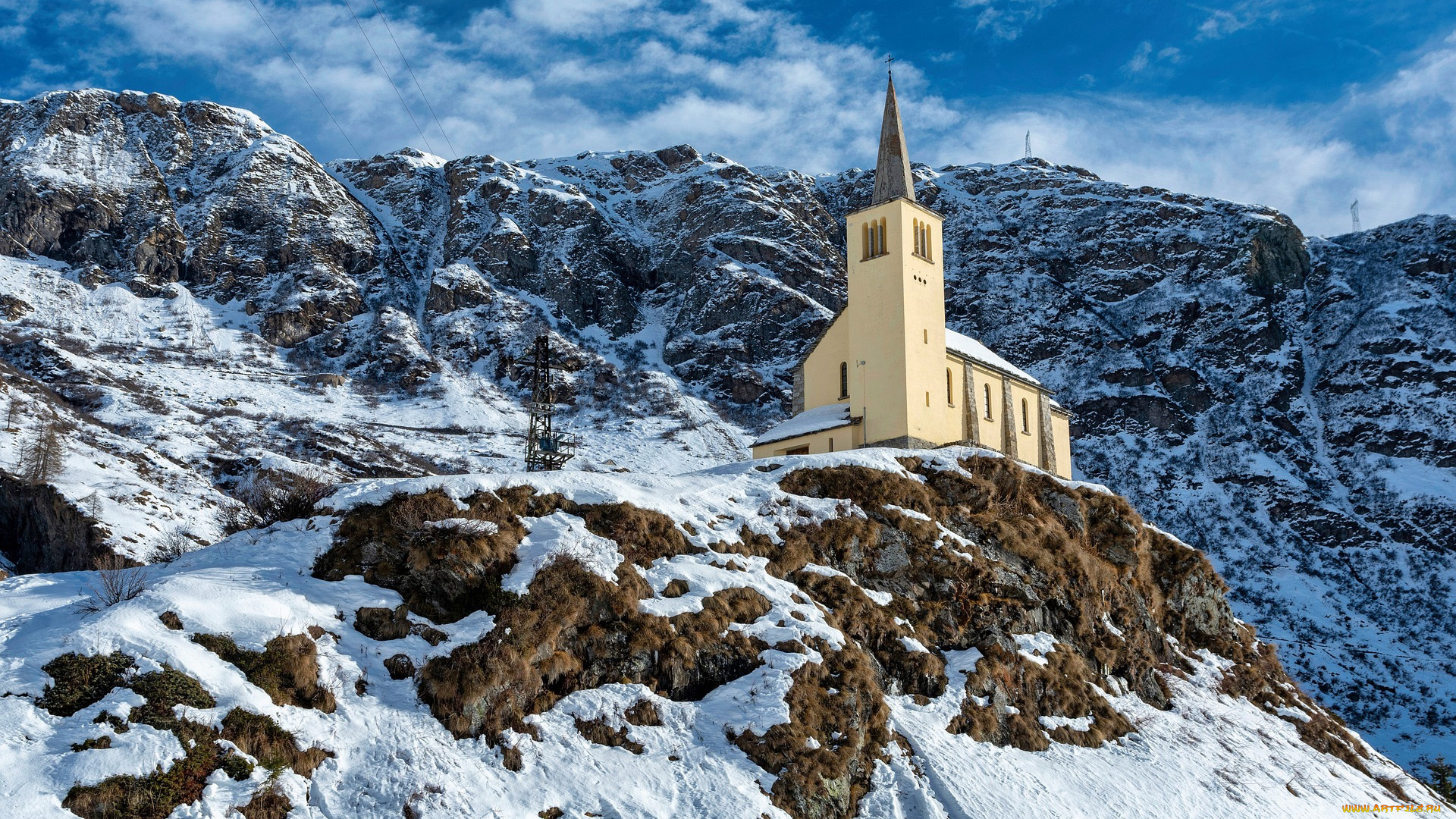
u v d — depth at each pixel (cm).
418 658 3209
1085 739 4072
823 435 6456
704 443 19038
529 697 3184
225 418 16500
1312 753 4741
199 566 3591
